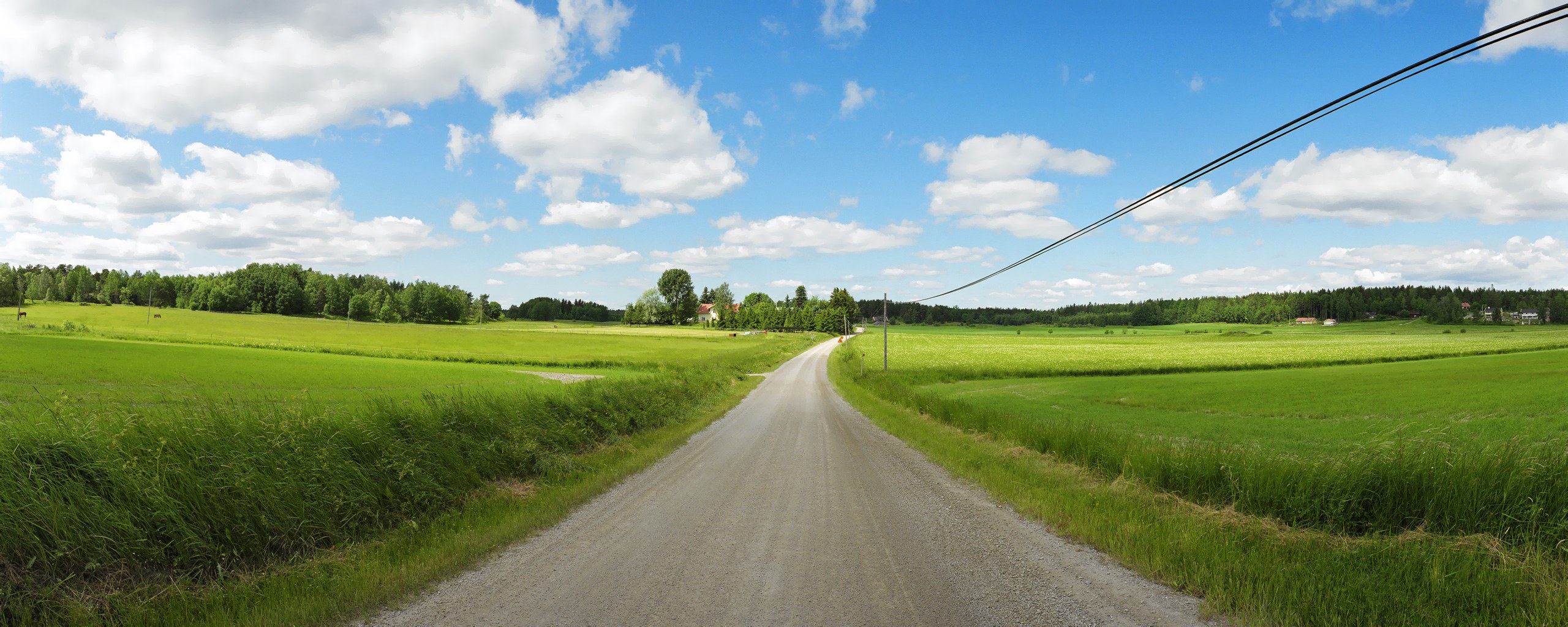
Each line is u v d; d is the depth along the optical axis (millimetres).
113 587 5031
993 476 10430
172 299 156750
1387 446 8211
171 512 5508
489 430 10742
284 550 6230
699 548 6625
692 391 26312
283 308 150250
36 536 4859
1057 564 6066
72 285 160500
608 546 6688
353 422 8430
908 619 4695
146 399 20344
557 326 180500
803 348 108188
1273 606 4695
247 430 7223
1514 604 4559
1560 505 6141
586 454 12836
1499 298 183875
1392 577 5156
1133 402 30609
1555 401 24609
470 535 6734
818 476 11109
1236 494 8148
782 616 4754
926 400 22891
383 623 4629
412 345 69938
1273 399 30406
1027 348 88688
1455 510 6586
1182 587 5379
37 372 29156
